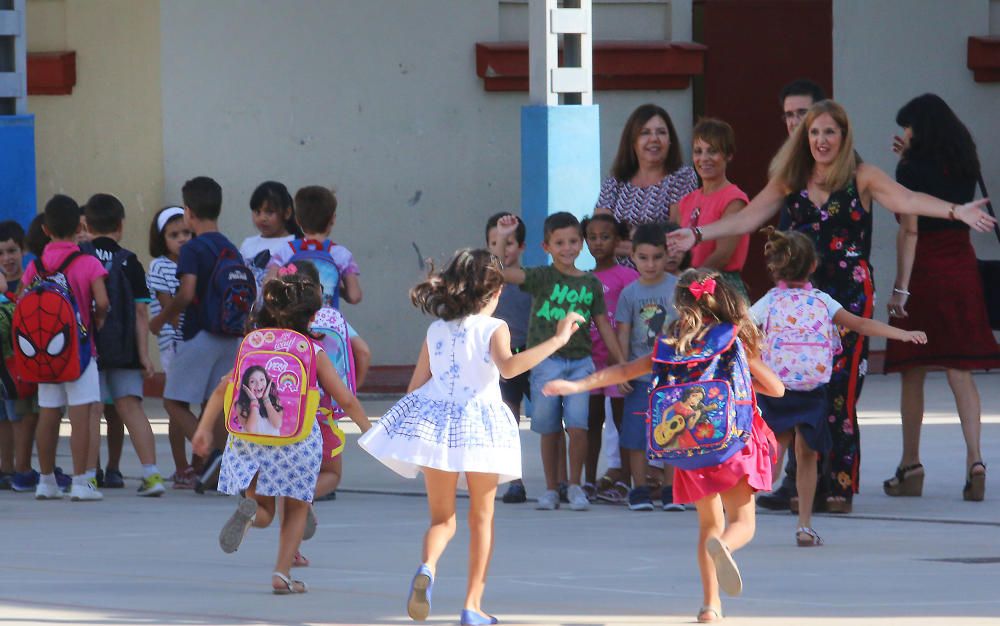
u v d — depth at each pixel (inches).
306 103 1433.3
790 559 693.3
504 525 810.8
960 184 909.2
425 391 567.8
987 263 907.4
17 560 702.5
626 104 1499.8
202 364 946.7
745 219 847.7
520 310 923.4
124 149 1419.8
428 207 1464.1
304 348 617.3
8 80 1133.1
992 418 1230.9
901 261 899.4
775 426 748.0
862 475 983.6
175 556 713.6
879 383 1486.2
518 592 611.5
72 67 1421.0
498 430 557.0
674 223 893.2
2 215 1122.7
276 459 610.2
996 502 884.0
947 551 715.4
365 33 1441.9
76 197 1432.1
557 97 1090.1
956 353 892.6
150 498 937.5
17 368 919.7
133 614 567.8
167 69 1403.8
